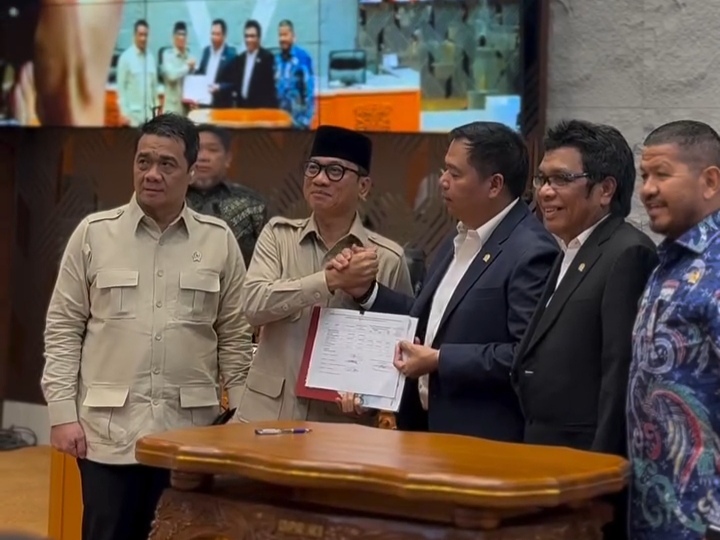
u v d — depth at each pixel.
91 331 3.82
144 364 3.77
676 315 2.71
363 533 2.50
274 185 6.77
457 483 2.37
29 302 7.89
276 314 3.64
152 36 6.82
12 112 7.42
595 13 5.72
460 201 3.49
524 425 3.32
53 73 7.25
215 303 3.90
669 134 2.81
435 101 5.91
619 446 2.96
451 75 5.86
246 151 6.84
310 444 2.79
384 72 6.04
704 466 2.68
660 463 2.74
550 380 3.08
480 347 3.34
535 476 2.44
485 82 5.78
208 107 6.62
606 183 3.14
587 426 3.04
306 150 6.66
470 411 3.37
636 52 5.64
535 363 3.13
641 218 5.51
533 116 5.70
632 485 2.81
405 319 3.52
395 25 5.99
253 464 2.61
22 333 7.93
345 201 3.74
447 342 3.45
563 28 5.79
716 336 2.63
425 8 5.90
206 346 3.89
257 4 6.41
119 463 3.73
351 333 3.56
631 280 3.00
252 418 3.71
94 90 7.10
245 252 5.41
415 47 5.94
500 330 3.39
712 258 2.71
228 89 6.54
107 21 6.99
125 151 7.41
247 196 5.53
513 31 5.70
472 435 3.35
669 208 2.79
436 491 2.38
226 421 3.90
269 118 6.41
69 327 3.83
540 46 5.68
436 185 6.18
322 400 3.62
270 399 3.70
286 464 2.55
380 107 6.06
